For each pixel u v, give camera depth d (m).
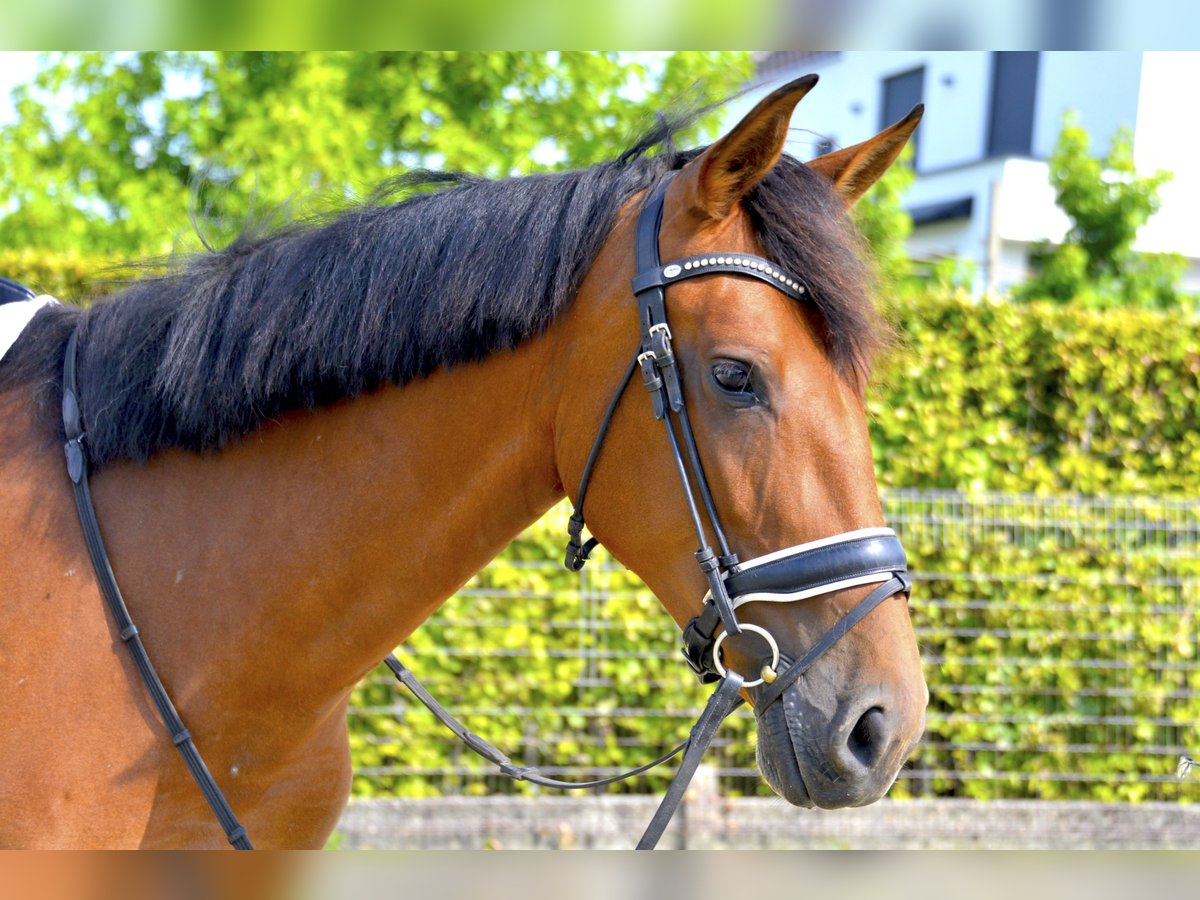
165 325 1.81
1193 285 12.25
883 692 1.51
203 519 1.75
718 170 1.63
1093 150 12.07
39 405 1.80
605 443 1.68
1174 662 5.32
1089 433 5.55
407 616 1.79
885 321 1.80
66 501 1.74
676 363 1.62
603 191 1.78
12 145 7.48
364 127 6.70
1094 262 9.66
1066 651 5.29
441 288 1.72
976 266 8.05
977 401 5.51
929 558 5.21
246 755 1.78
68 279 5.17
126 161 7.86
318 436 1.77
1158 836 5.21
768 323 1.59
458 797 4.95
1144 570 5.29
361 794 4.96
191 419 1.73
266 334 1.74
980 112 13.09
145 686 1.68
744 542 1.58
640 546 1.68
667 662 5.10
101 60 7.58
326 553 1.74
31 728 1.62
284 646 1.74
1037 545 5.27
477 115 7.06
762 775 1.59
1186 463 5.54
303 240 1.85
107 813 1.63
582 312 1.72
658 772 5.12
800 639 1.55
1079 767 5.32
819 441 1.57
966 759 5.31
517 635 4.96
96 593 1.69
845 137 13.68
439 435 1.75
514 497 1.79
